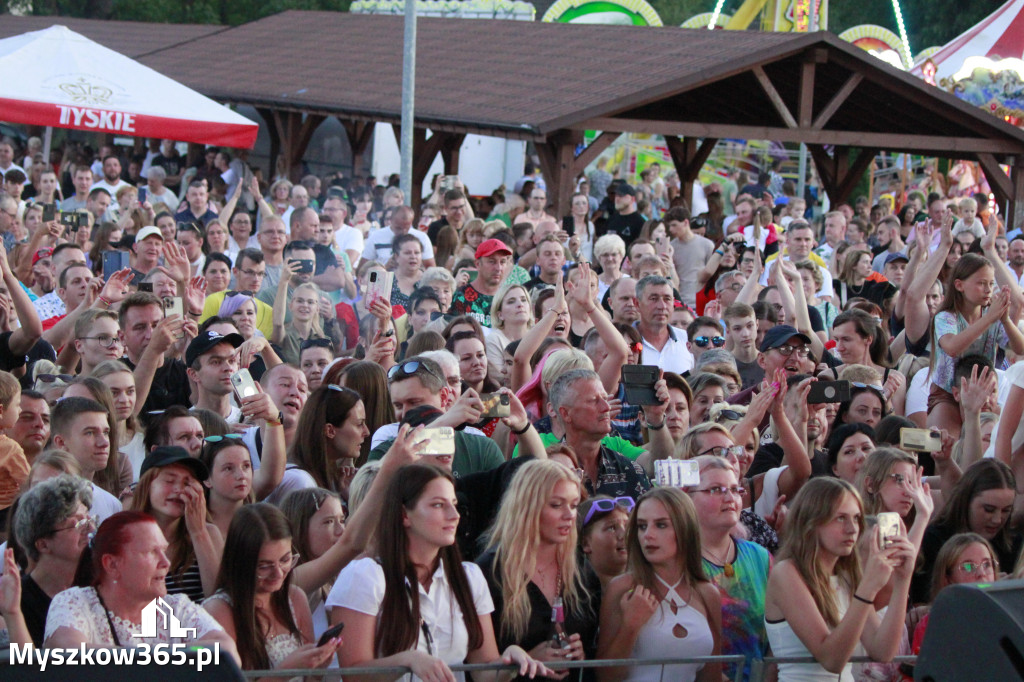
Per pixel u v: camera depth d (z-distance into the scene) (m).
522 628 8.12
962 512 10.05
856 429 10.96
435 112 29.39
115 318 12.56
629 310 15.23
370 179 36.34
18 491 9.22
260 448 10.63
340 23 46.53
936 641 5.47
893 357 16.94
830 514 8.39
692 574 8.55
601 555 9.08
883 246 27.61
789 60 29.14
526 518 8.20
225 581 7.68
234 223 21.95
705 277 21.98
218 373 11.77
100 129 23.95
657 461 8.88
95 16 79.12
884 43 54.62
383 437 9.86
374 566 7.66
